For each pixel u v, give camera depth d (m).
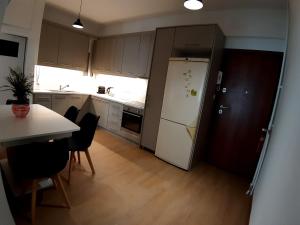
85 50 5.14
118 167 3.10
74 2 3.85
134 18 4.43
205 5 3.23
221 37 3.20
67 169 2.80
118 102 4.45
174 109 3.34
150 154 3.78
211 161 3.72
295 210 0.68
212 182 3.05
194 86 3.11
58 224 1.83
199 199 2.57
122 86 5.13
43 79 4.77
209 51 3.27
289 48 2.02
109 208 2.15
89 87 5.62
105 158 3.35
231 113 3.48
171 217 2.16
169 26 3.70
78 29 4.85
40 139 1.90
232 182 3.14
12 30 3.48
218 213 2.34
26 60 3.75
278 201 0.96
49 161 1.75
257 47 3.19
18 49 3.64
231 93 3.45
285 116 1.43
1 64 3.52
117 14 4.28
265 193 1.47
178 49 3.43
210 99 3.36
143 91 4.70
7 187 2.04
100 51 5.23
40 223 1.82
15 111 2.17
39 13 3.67
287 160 1.00
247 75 3.30
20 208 1.97
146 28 4.37
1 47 3.46
